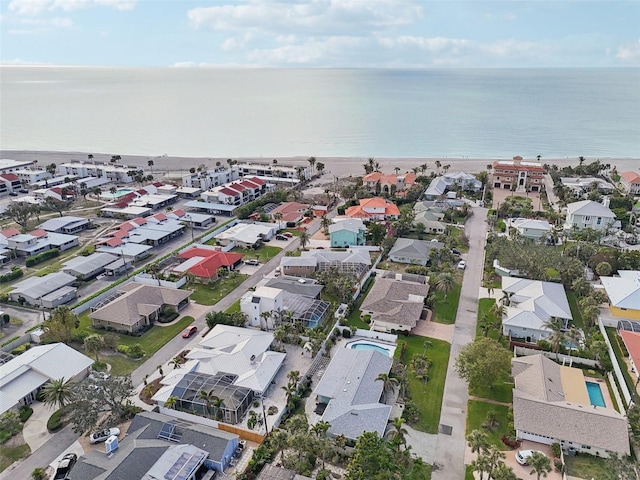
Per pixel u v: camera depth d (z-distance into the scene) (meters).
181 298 92.06
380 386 66.00
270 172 199.00
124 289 96.81
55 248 123.00
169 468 51.16
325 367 74.00
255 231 130.25
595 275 105.06
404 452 53.75
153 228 133.00
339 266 106.31
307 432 54.81
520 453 55.50
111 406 62.59
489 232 129.00
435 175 190.88
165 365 75.06
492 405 65.31
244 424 62.09
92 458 52.22
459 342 81.06
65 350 73.75
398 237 130.38
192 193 173.00
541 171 172.25
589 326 85.12
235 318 84.88
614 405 65.00
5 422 60.03
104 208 153.62
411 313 85.25
